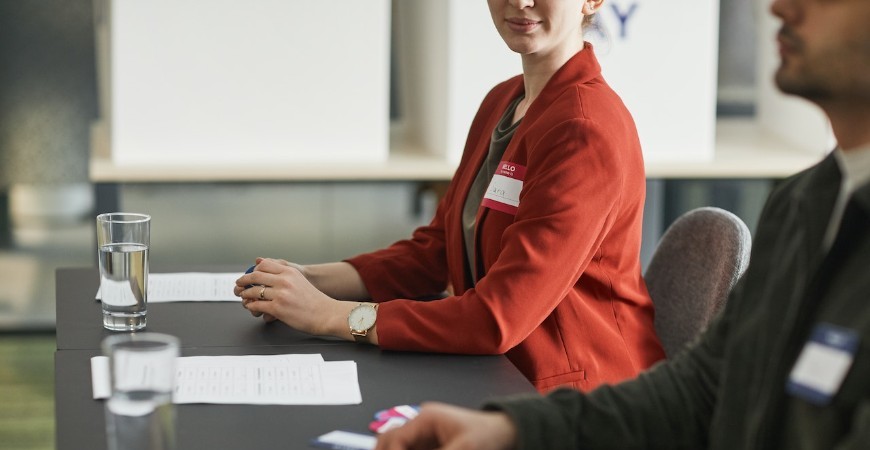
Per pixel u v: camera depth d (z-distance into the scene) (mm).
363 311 2045
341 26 4152
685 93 4301
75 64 5172
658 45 4258
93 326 2109
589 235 2094
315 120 4211
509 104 2477
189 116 4125
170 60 4078
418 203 4625
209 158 4168
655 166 4234
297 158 4223
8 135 5172
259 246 4551
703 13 4258
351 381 1814
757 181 4434
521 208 2127
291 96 4176
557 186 2088
